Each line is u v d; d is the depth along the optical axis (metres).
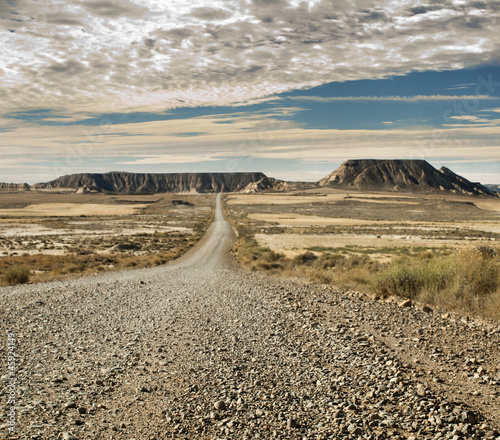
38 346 7.00
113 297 12.77
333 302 10.28
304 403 4.62
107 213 159.75
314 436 3.88
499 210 187.50
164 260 36.56
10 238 65.19
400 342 6.75
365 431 3.93
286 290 13.17
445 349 6.28
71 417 4.31
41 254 40.78
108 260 36.25
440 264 11.59
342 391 4.92
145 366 6.00
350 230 85.06
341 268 24.98
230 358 6.25
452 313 8.52
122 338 7.62
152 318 9.42
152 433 4.00
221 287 15.22
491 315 8.16
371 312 8.94
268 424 4.14
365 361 5.90
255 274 23.25
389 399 4.60
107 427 4.11
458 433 3.76
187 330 8.14
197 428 4.08
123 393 5.00
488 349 6.16
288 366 5.85
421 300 10.06
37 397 4.79
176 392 5.01
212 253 45.53
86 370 5.82
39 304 11.17
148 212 169.00
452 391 4.75
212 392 4.98
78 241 60.75
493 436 3.67
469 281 10.28
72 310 10.39
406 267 11.73
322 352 6.43
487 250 18.91
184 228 94.19
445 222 116.88
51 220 117.88
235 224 103.69
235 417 4.30
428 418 4.11
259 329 8.01
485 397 4.56
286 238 64.56
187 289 14.86
